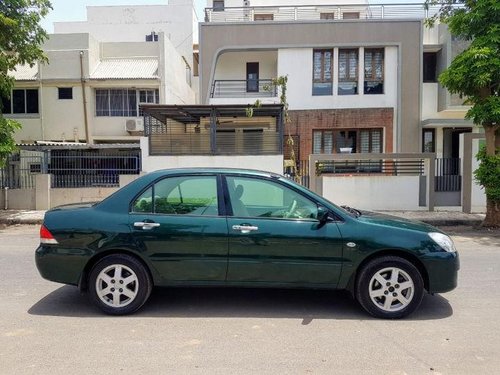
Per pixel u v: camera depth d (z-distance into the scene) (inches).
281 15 831.7
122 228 177.0
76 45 885.2
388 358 139.1
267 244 175.0
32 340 152.3
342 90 742.5
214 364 134.2
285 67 739.4
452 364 135.0
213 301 195.8
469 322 171.6
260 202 182.9
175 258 176.7
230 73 792.3
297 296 203.3
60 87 880.3
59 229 179.0
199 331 161.0
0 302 194.4
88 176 594.6
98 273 177.6
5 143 498.9
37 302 194.4
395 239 173.6
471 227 460.4
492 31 397.4
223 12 832.3
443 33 746.8
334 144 748.0
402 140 732.7
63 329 162.7
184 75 1076.5
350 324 169.0
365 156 536.4
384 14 760.3
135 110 896.3
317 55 742.5
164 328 163.9
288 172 616.1
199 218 178.2
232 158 572.7
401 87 729.0
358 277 176.1
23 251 317.7
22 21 520.1
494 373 129.3
